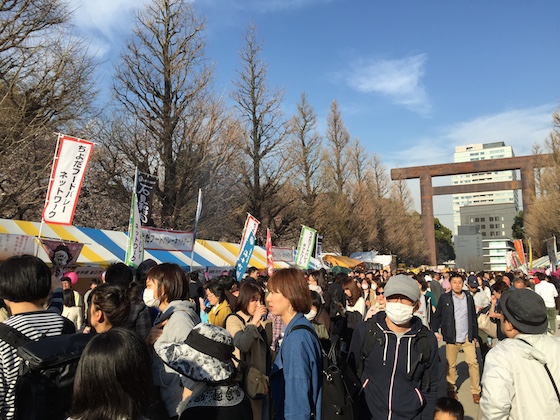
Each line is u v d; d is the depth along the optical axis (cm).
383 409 277
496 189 5156
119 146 1570
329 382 240
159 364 283
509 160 4812
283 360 231
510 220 10344
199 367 243
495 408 214
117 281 376
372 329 295
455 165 5112
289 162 2212
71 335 220
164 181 1612
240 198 2128
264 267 1573
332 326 537
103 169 1616
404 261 5412
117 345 154
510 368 220
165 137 1577
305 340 233
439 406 275
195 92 1593
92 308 275
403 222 4634
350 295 629
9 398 211
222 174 1811
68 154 660
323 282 680
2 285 237
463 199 13225
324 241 3116
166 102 1583
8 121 998
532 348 219
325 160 2928
